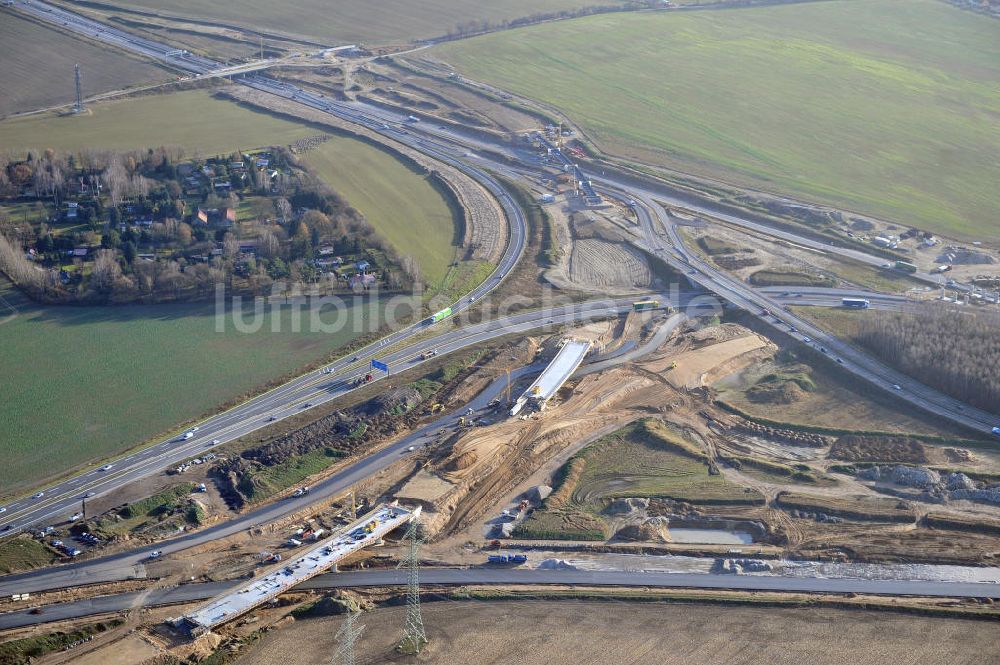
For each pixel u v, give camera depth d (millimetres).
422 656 147500
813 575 165125
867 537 176125
